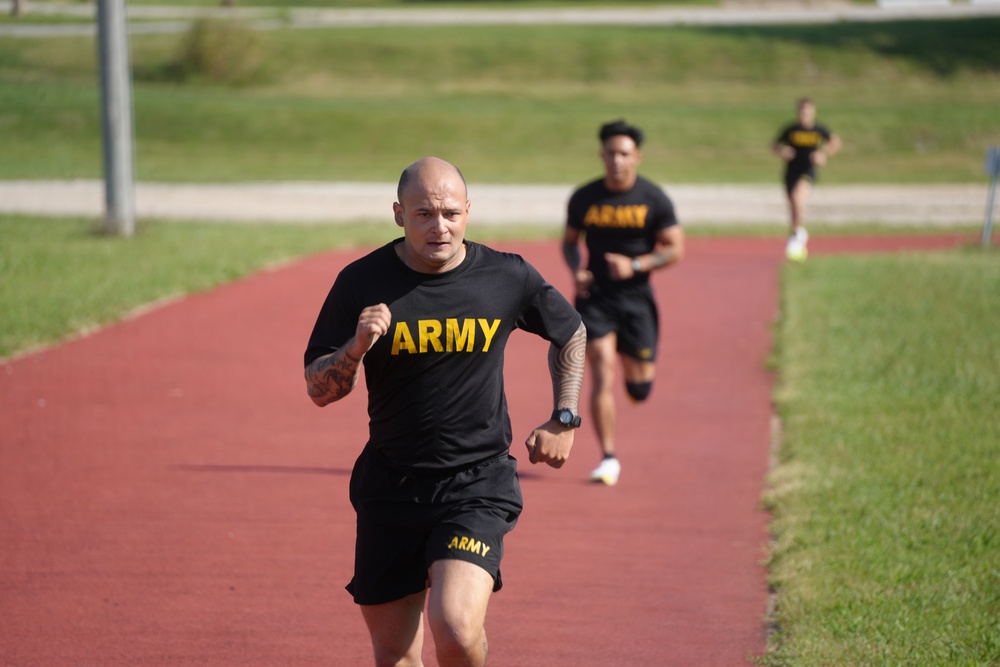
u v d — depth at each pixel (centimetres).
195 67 15812
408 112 13300
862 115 13662
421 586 1523
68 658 1873
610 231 2909
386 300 1473
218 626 2006
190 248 6269
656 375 4028
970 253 6931
